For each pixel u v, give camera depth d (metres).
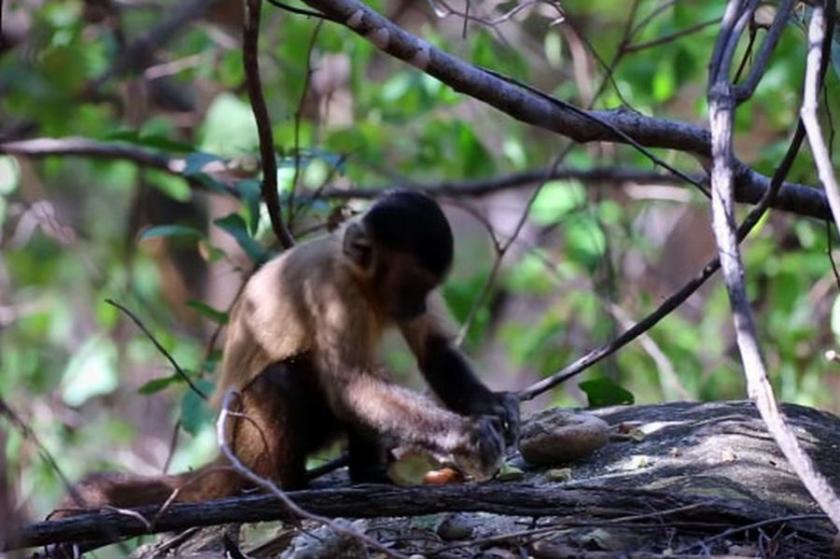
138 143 13.88
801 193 10.18
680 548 7.65
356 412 9.65
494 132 19.86
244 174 15.54
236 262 17.30
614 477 8.70
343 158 13.08
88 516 7.90
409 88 17.62
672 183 17.39
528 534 7.62
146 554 8.80
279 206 10.59
